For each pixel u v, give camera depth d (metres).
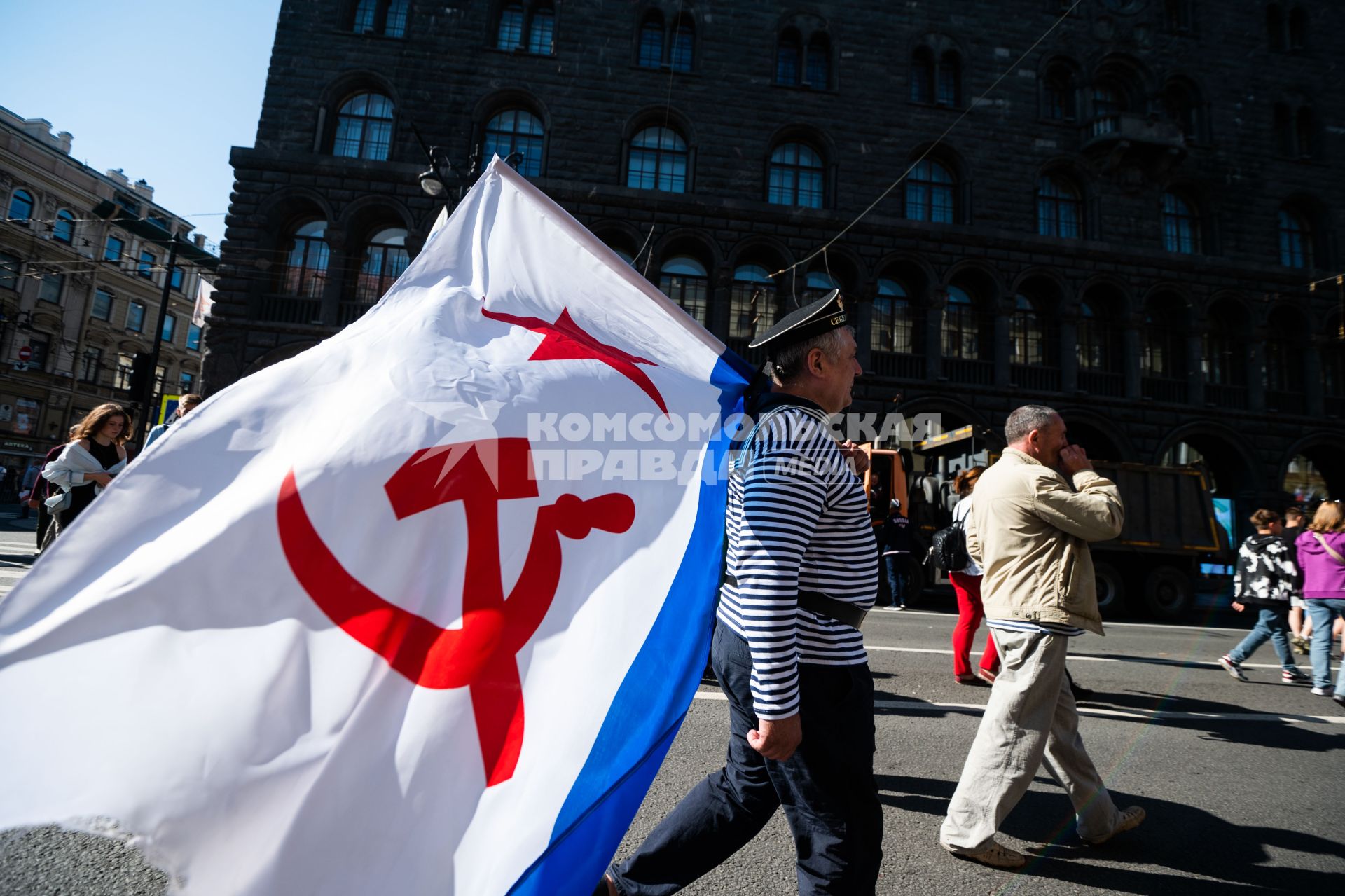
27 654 0.99
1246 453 19.00
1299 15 21.83
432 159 12.96
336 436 1.31
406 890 1.12
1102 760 3.95
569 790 1.28
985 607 2.80
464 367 1.55
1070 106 20.42
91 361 34.88
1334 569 5.83
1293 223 21.08
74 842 2.33
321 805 1.10
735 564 1.55
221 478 1.20
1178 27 20.94
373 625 1.23
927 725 4.38
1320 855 2.77
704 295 18.84
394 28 18.95
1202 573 13.62
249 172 17.52
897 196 19.27
